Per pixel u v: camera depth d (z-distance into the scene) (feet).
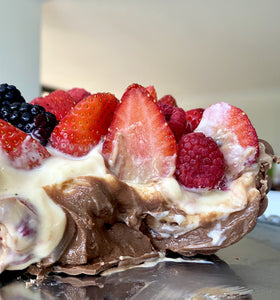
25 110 0.68
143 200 0.69
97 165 0.67
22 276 0.65
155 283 0.64
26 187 0.63
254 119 5.13
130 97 0.69
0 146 0.63
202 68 3.73
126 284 0.63
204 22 2.56
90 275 0.65
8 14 2.14
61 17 2.51
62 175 0.65
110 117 0.70
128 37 2.86
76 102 0.83
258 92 4.96
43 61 3.48
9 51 2.16
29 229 0.62
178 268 0.69
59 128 0.68
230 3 2.27
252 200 0.71
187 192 0.70
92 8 2.35
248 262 0.73
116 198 0.68
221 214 0.70
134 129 0.69
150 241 0.71
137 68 3.73
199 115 0.81
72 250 0.65
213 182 0.70
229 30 2.71
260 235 0.86
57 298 0.59
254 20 2.52
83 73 3.92
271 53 3.24
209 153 0.69
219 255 0.75
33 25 2.28
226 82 4.38
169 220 0.71
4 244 0.62
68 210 0.64
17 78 2.20
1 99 0.70
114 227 0.69
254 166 0.72
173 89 4.78
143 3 2.27
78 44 3.02
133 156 0.69
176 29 2.69
